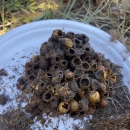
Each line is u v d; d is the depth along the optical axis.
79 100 0.20
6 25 0.29
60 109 0.19
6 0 0.31
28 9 0.31
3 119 0.21
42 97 0.20
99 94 0.20
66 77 0.19
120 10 0.31
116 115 0.21
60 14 0.30
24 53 0.24
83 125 0.21
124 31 0.29
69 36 0.21
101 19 0.30
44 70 0.21
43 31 0.25
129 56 0.24
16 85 0.23
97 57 0.21
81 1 0.32
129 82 0.23
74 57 0.20
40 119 0.21
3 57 0.24
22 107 0.22
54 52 0.20
